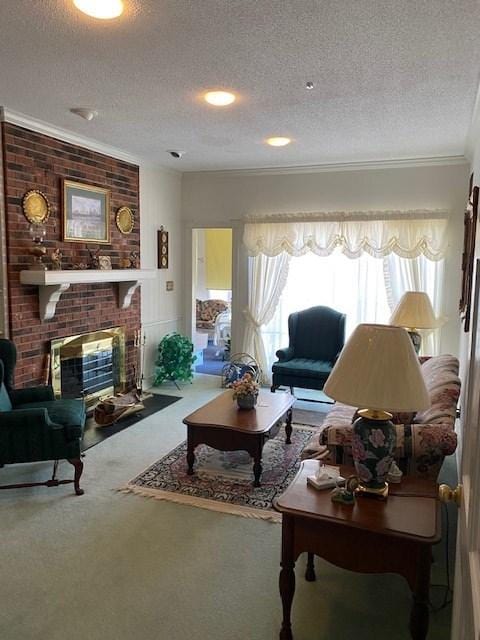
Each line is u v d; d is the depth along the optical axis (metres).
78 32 2.37
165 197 6.05
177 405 5.22
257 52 2.59
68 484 3.35
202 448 4.01
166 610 2.17
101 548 2.62
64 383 4.55
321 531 1.87
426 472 2.30
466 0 2.04
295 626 2.09
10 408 3.42
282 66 2.77
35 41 2.47
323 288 5.83
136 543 2.68
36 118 3.87
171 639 2.01
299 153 5.02
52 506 3.06
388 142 4.51
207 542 2.70
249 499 3.18
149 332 5.93
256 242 5.96
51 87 3.13
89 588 2.31
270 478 3.48
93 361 4.96
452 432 2.30
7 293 3.87
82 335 4.73
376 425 1.94
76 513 2.98
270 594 2.29
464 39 2.41
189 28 2.32
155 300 6.01
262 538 2.74
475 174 3.60
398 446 2.28
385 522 1.79
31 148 4.00
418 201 5.30
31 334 4.11
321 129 4.08
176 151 5.01
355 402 1.77
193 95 3.26
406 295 4.35
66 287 4.17
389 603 2.25
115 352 5.28
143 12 2.17
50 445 3.13
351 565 1.84
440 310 5.31
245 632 2.05
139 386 5.68
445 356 3.75
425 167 5.22
